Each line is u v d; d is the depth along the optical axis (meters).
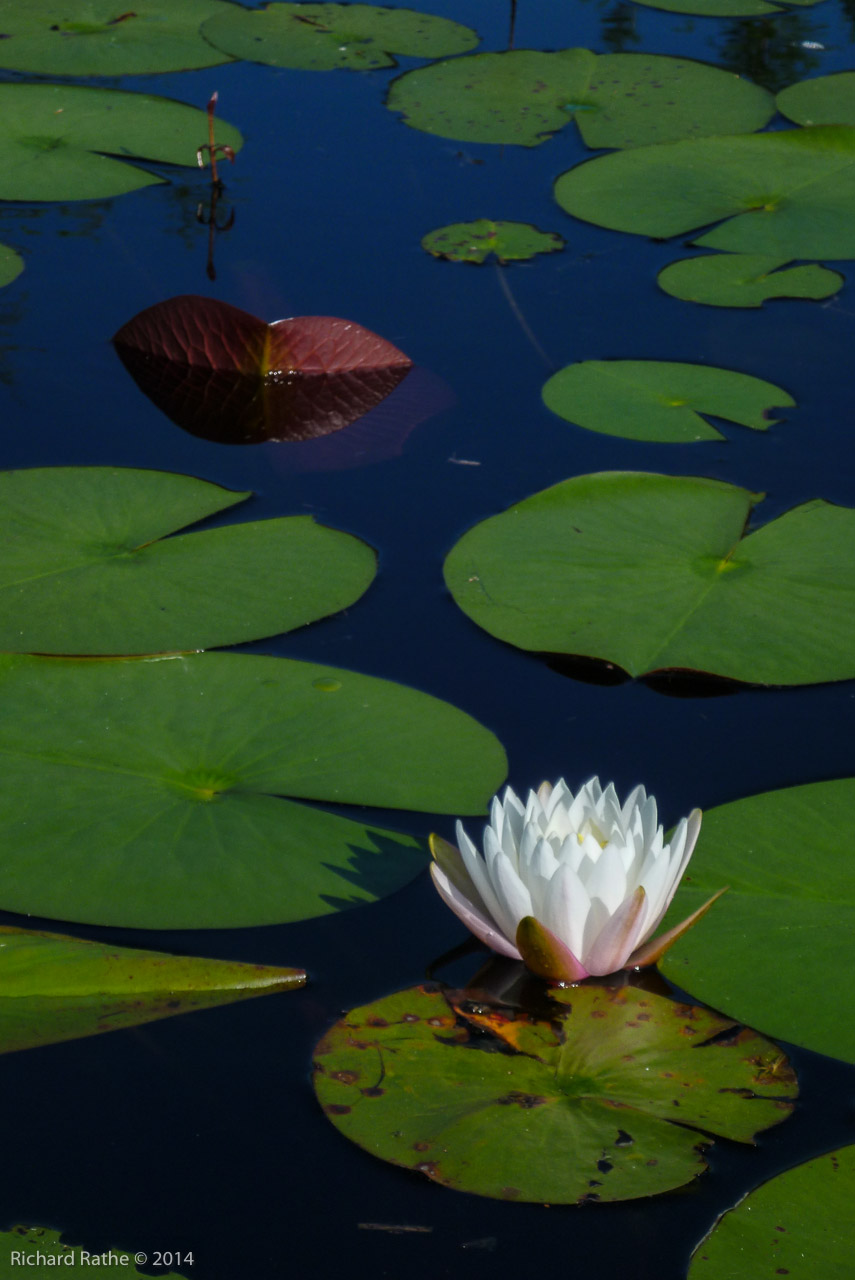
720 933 1.39
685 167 3.94
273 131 4.19
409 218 3.63
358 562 2.13
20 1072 1.22
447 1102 1.18
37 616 1.94
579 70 4.71
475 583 2.07
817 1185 1.08
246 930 1.41
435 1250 1.05
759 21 5.45
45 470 2.36
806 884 1.45
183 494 2.32
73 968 1.32
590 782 1.44
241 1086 1.21
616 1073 1.21
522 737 1.74
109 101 4.27
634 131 4.23
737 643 1.92
